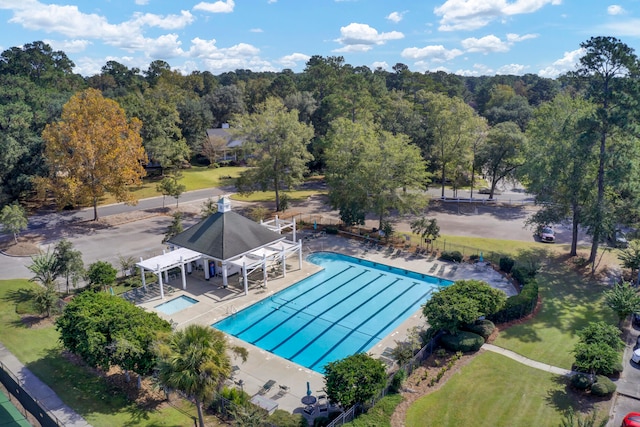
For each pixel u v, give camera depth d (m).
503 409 21.44
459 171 66.00
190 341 17.70
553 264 40.00
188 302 33.28
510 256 41.62
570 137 37.84
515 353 26.52
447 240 46.25
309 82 115.31
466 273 38.22
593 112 36.16
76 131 48.97
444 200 64.75
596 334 23.73
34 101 69.81
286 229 49.84
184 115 92.44
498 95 124.25
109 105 52.28
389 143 46.75
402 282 37.34
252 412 19.14
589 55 34.91
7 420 21.44
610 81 35.50
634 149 35.47
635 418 19.41
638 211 36.12
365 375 20.28
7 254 42.59
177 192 58.41
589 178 38.12
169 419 20.66
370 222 52.88
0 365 23.75
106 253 42.84
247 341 28.58
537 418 20.80
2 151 53.03
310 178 80.31
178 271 38.31
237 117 58.00
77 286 35.41
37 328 28.89
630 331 28.59
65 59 125.50
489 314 28.89
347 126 54.06
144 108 76.94
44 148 55.94
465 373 24.38
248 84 141.75
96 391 22.67
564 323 30.00
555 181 38.19
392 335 28.97
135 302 32.81
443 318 25.98
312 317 31.69
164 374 17.78
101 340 21.25
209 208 48.38
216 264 37.62
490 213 57.72
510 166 62.38
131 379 23.69
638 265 34.09
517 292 34.41
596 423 20.31
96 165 50.06
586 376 22.92
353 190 47.16
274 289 35.28
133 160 53.34
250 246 36.00
